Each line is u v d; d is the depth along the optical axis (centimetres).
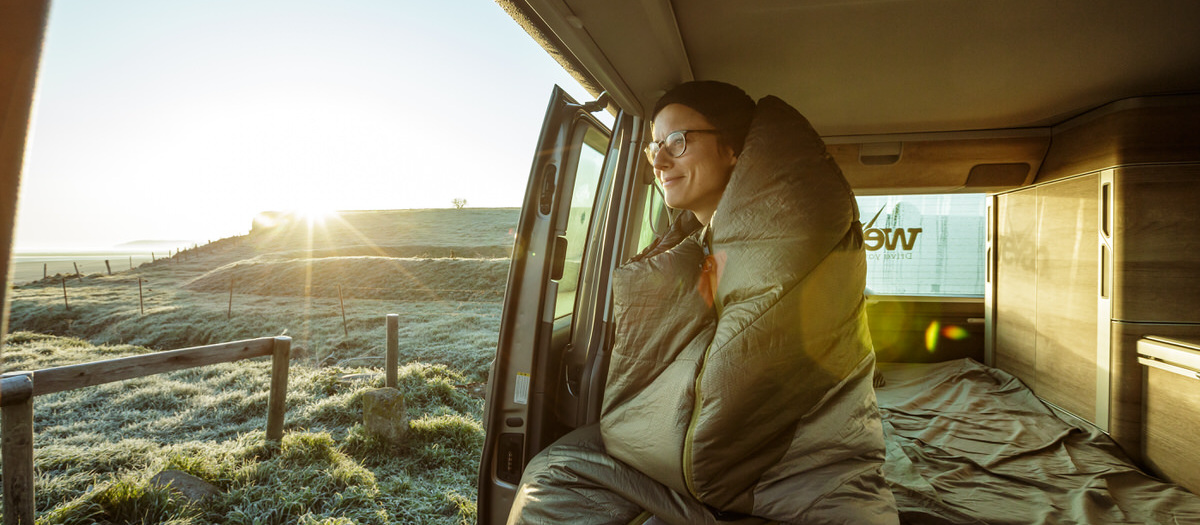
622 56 200
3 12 25
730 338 125
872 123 348
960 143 369
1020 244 394
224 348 513
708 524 126
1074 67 251
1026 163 370
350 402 711
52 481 441
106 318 2214
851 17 201
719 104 148
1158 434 279
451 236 6066
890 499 130
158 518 394
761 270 127
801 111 321
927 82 270
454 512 441
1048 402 359
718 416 122
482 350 1250
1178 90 283
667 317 142
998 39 219
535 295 200
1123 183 296
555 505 135
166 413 761
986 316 435
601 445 158
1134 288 296
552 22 162
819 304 126
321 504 435
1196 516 219
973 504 221
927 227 460
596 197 255
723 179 151
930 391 377
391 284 2744
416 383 827
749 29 209
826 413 134
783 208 128
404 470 521
